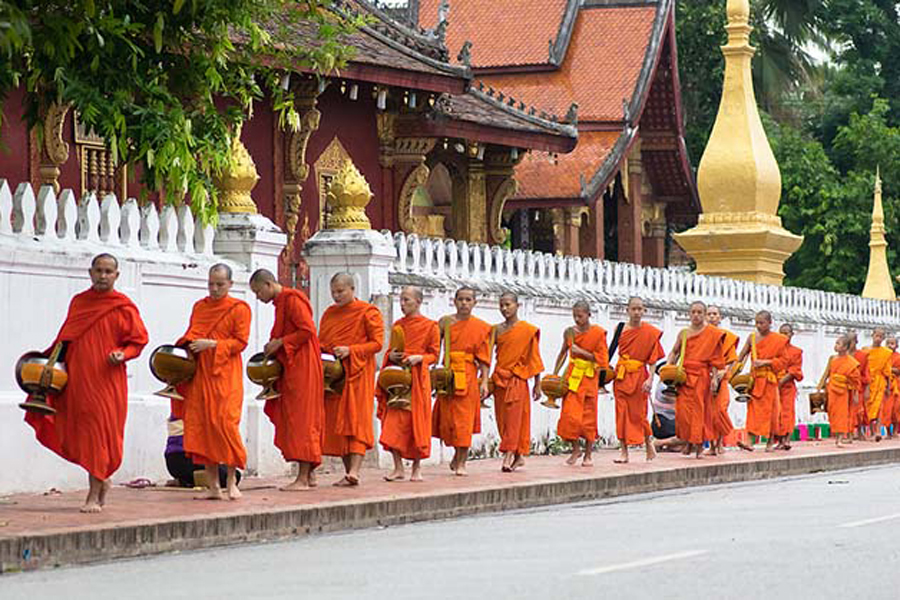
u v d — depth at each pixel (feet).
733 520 69.15
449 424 87.30
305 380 74.13
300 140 126.41
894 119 281.74
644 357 101.24
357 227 93.04
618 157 181.78
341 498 71.77
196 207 76.07
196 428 69.36
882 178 252.83
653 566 51.90
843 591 46.34
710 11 260.62
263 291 74.08
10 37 58.03
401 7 196.95
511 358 90.99
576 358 97.09
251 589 47.70
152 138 73.15
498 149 154.20
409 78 127.65
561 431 97.09
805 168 249.34
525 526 67.77
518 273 111.96
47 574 53.21
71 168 108.06
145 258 78.84
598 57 191.93
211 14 73.72
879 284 225.15
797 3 279.49
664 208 209.67
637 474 91.45
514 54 192.34
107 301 63.98
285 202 126.82
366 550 58.85
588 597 45.06
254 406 84.17
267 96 125.39
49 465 73.51
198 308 70.08
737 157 184.85
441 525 69.77
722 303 144.25
